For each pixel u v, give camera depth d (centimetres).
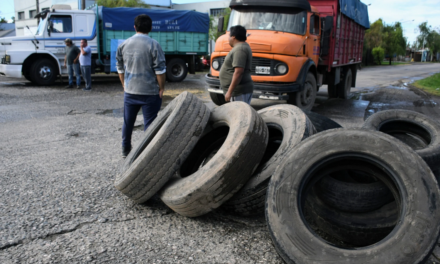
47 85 1359
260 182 284
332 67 992
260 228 292
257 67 761
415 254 196
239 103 345
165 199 300
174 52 1584
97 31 1414
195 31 1612
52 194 350
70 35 1366
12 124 680
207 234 281
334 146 241
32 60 1340
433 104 1059
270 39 750
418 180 213
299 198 235
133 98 446
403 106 1012
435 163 311
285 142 311
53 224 289
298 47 766
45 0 3394
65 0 3173
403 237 201
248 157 287
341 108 962
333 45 925
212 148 377
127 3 2669
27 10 3744
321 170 251
